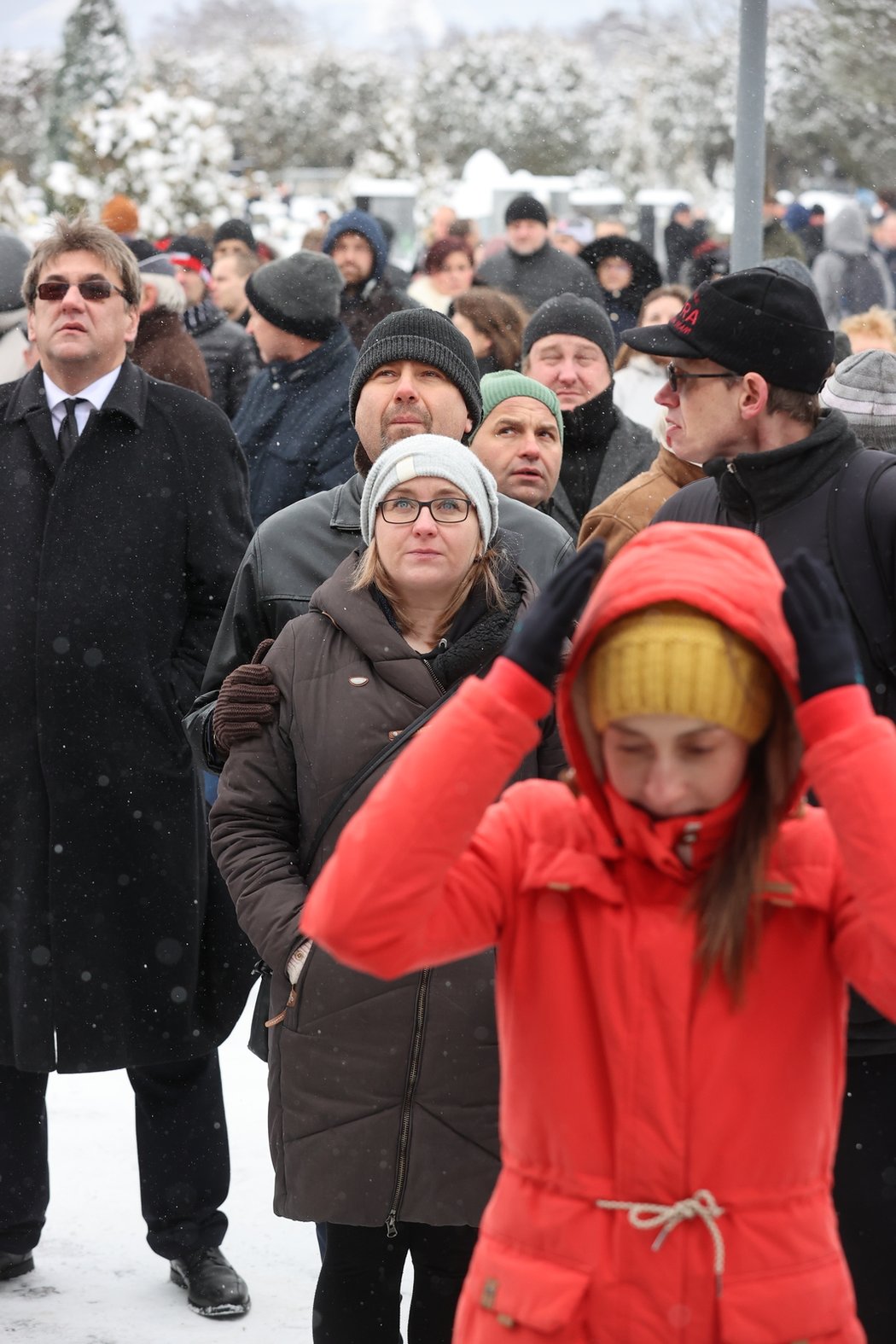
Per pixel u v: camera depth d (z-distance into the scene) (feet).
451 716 6.68
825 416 10.95
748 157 21.15
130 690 14.16
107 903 14.15
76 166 56.80
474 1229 10.66
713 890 6.82
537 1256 7.04
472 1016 10.23
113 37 149.18
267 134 171.01
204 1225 13.98
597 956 7.04
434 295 41.52
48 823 14.14
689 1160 6.91
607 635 6.79
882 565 10.27
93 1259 14.61
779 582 6.88
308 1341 13.11
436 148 161.58
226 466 14.75
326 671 10.92
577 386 19.39
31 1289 14.01
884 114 117.80
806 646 6.51
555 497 19.16
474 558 11.07
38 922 14.14
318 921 6.70
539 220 37.04
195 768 14.49
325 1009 10.30
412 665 10.75
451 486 10.73
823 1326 6.84
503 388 16.29
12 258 21.24
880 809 6.36
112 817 14.17
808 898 6.93
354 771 10.70
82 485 14.26
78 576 14.14
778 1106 6.93
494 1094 10.28
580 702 6.96
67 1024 14.05
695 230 55.31
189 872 14.35
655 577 6.68
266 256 56.75
